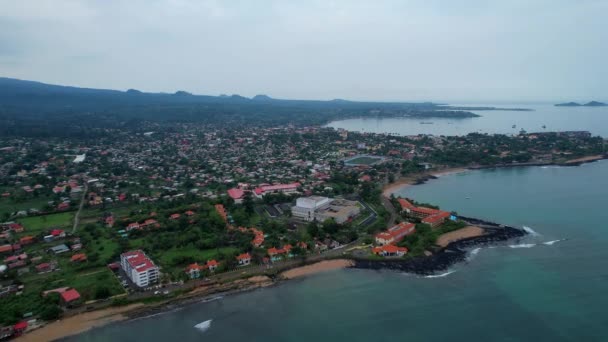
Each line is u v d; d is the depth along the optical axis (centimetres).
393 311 14550
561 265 17662
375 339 12938
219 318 14388
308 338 13062
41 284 16525
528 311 14225
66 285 16450
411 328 13462
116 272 17738
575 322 13462
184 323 14088
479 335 12975
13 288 16088
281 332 13450
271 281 17075
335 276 17475
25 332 13538
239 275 17388
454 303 14962
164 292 15912
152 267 16638
